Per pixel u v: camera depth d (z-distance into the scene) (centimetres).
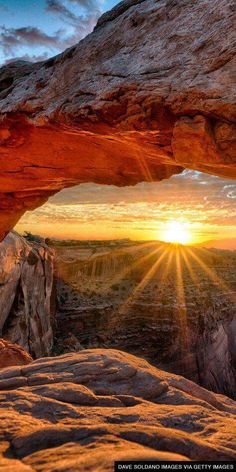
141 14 738
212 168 705
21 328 2911
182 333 5388
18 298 2928
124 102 673
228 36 585
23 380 637
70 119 780
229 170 690
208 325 5894
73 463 293
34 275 3328
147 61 673
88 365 698
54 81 843
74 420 468
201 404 613
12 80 1050
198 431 454
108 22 835
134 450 319
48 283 3803
